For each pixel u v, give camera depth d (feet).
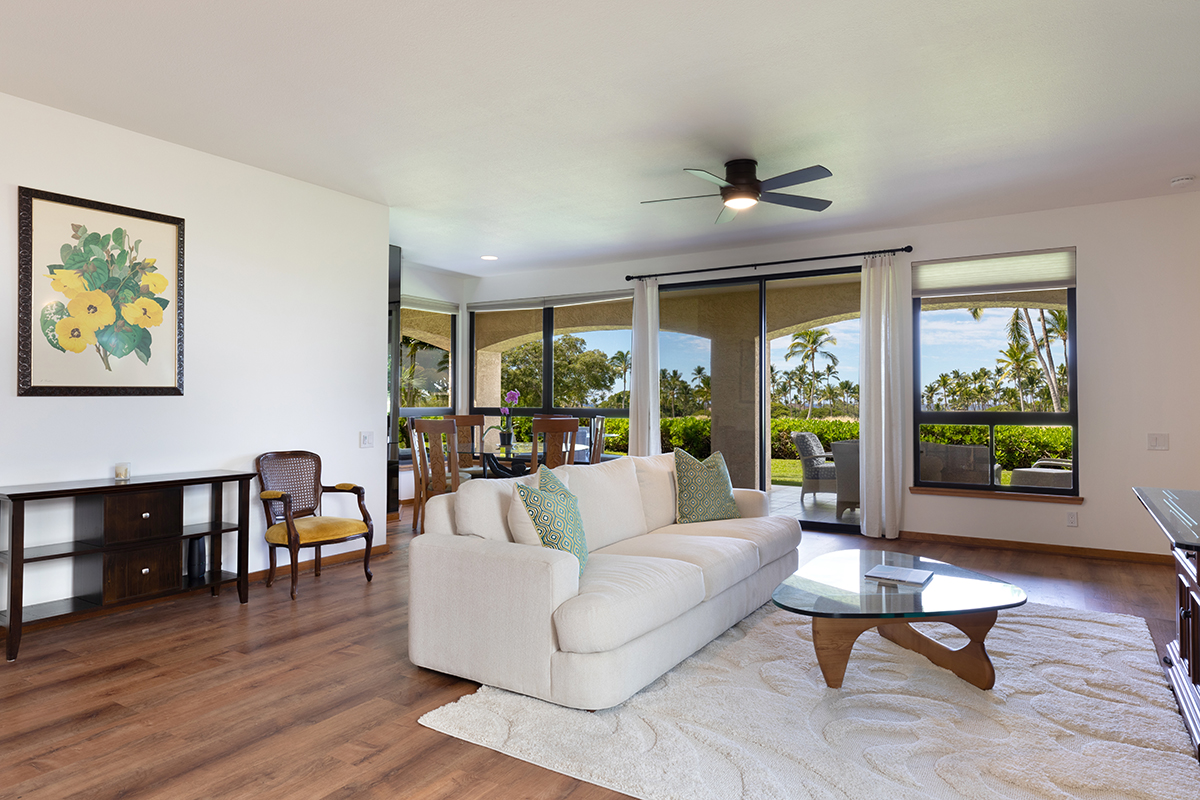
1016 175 15.38
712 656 10.79
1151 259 17.12
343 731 8.25
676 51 9.86
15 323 11.53
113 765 7.44
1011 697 9.17
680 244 22.43
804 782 7.11
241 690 9.41
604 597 8.83
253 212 14.99
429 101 11.57
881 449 20.02
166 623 12.25
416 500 20.88
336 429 16.81
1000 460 19.06
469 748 7.88
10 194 11.46
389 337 21.71
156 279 13.34
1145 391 17.20
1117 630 11.80
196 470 14.01
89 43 9.73
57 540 12.07
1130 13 8.83
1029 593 14.30
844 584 10.12
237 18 9.05
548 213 18.65
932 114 12.03
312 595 14.08
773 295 22.31
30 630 11.72
